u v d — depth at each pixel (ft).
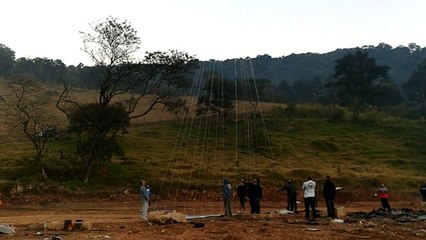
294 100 453.99
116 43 152.87
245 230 60.03
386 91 362.53
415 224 69.67
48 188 124.16
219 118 256.52
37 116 160.35
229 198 80.94
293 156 205.87
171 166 167.53
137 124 256.52
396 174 177.47
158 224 68.28
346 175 165.07
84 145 148.97
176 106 172.14
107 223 71.10
